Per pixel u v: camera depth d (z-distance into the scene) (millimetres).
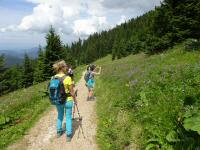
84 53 157875
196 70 11062
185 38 25922
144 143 7141
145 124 7934
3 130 10570
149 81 11758
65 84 8953
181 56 18922
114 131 9031
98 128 10172
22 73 73312
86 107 14156
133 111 9469
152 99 9320
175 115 7215
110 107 11836
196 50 19312
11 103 16531
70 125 9328
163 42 28078
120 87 14297
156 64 18547
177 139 6320
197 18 24516
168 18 27578
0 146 9016
